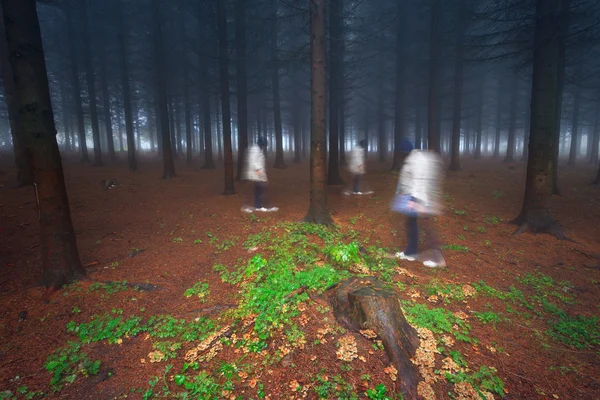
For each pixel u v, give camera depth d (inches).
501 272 228.2
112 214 370.9
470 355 136.1
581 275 227.6
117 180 615.8
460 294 185.3
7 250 253.6
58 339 151.6
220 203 431.8
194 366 129.4
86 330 155.7
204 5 650.8
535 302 188.7
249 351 134.7
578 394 120.0
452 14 652.1
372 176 701.3
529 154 315.9
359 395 112.3
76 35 917.2
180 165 1021.2
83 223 332.2
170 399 116.1
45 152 184.9
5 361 136.3
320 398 110.9
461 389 115.6
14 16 169.0
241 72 665.6
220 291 187.2
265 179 390.3
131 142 805.2
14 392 120.7
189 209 398.6
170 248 261.4
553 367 133.9
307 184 613.0
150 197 474.0
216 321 157.8
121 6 800.3
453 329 150.8
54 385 124.2
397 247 265.4
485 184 596.1
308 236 269.1
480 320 162.6
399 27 782.5
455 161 822.5
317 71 294.0
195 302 178.4
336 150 585.6
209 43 678.5
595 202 438.9
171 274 214.7
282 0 355.3
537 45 303.9
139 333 154.7
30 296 184.9
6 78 486.6
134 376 128.0
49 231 190.9
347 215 361.1
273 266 201.0
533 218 312.3
